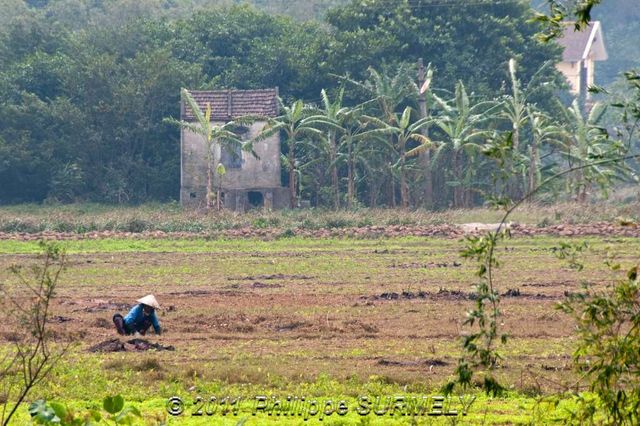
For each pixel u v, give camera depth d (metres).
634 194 189.75
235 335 71.31
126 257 125.12
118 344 65.00
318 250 131.38
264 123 194.25
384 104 181.88
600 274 104.81
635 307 34.69
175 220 159.12
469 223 156.00
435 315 79.94
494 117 174.88
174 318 78.50
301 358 62.78
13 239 144.75
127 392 52.69
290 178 184.75
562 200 187.62
